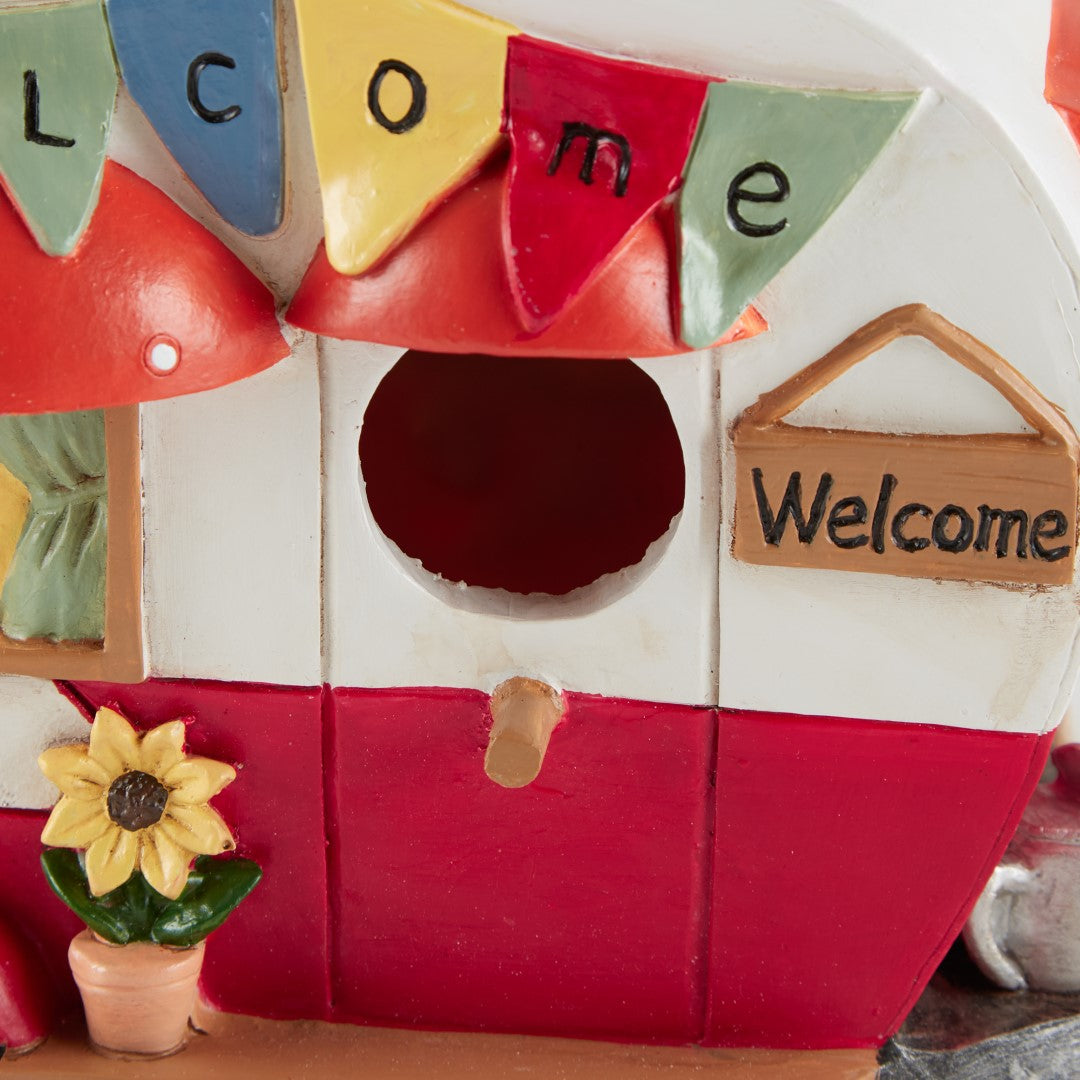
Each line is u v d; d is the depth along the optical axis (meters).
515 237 0.75
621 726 0.96
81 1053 1.03
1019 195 0.81
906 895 0.99
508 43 0.74
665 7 0.77
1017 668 0.91
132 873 1.00
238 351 0.82
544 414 1.28
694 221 0.77
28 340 0.77
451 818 1.00
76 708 0.98
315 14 0.75
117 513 0.92
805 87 0.77
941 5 0.80
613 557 1.22
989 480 0.85
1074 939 1.14
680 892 1.01
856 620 0.91
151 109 0.80
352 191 0.77
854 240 0.83
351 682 0.96
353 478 0.91
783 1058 1.05
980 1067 1.06
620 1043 1.06
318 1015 1.07
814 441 0.86
